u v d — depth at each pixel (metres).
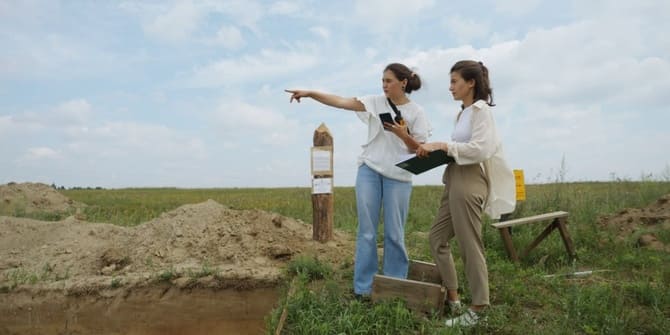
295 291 4.72
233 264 6.21
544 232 6.19
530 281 5.00
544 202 9.42
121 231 7.45
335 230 8.31
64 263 6.46
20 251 6.88
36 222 7.77
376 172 4.41
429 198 13.41
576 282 4.94
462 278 4.95
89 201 18.05
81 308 5.56
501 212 3.85
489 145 3.56
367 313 4.01
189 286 5.65
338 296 4.53
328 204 7.02
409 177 4.41
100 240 7.18
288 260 6.36
